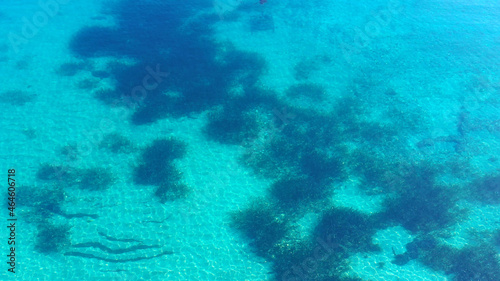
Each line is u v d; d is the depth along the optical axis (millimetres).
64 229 12586
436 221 12977
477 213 13297
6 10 26672
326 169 15070
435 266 11547
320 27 25188
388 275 11367
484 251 11797
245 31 24906
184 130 17219
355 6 27688
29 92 19125
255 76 20734
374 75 20750
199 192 14234
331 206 13562
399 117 17859
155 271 11492
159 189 14141
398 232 12781
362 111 18312
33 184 14203
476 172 14914
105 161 15391
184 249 12203
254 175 15047
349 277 11219
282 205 13688
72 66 21188
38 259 11664
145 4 28203
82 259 11758
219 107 18516
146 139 16656
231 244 12414
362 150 16016
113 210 13398
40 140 16297
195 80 20266
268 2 28469
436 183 14492
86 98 18891
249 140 16625
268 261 11906
